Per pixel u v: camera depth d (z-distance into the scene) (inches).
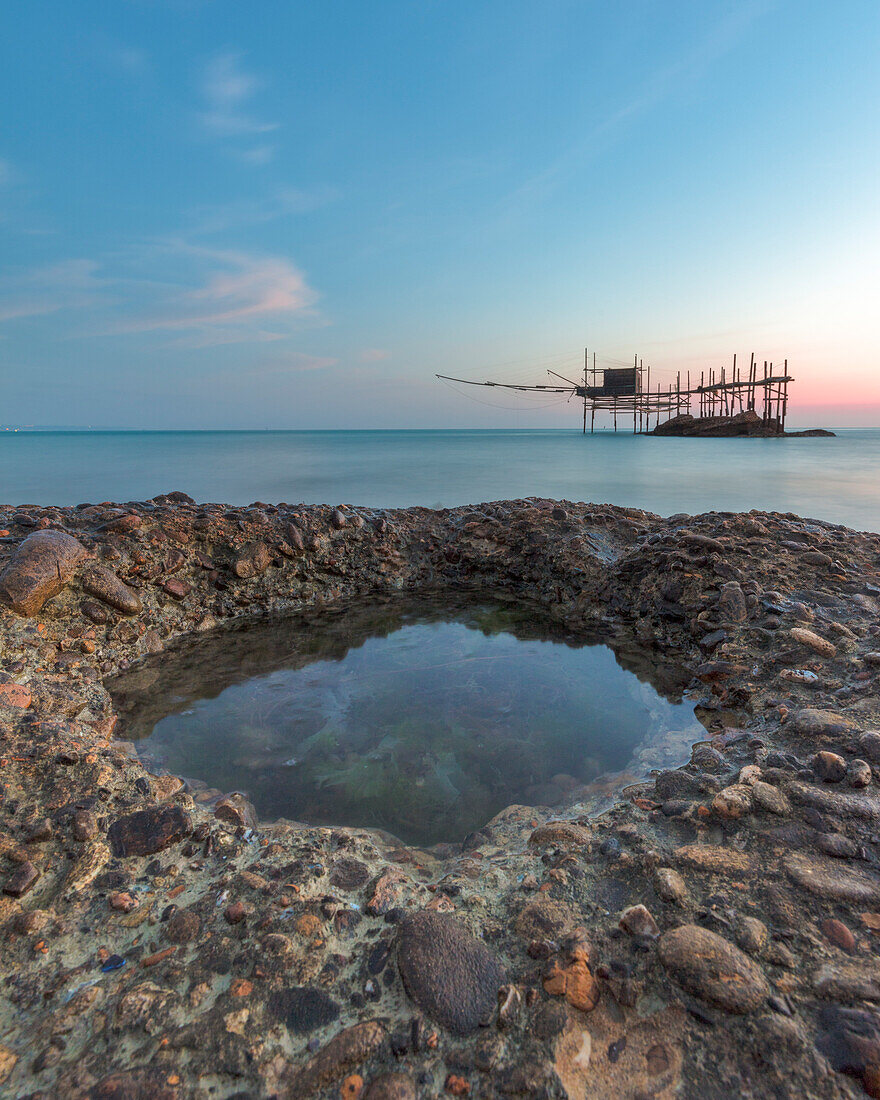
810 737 116.6
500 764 130.6
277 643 211.2
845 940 70.6
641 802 105.7
